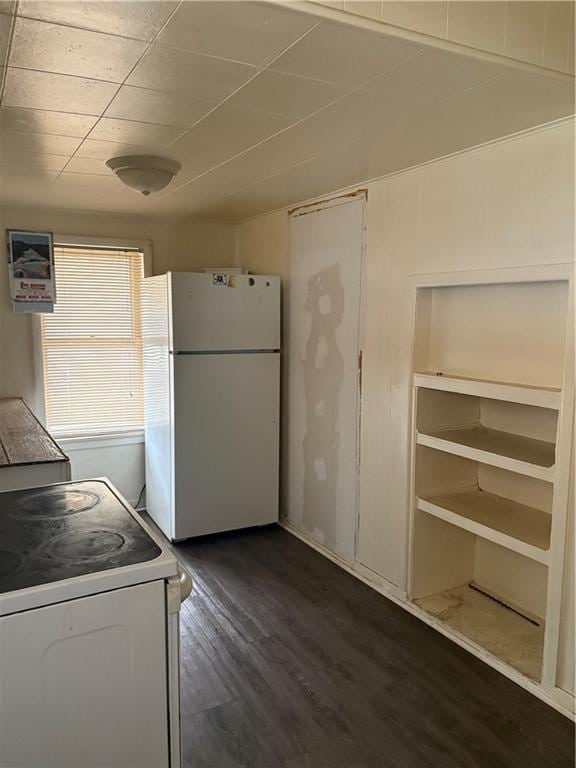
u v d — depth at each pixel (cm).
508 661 237
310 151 237
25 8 122
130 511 153
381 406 296
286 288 379
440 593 291
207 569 330
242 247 437
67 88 169
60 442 389
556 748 196
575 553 205
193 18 127
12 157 250
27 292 372
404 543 286
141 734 124
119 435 409
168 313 347
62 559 123
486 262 234
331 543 347
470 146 231
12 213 365
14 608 107
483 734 202
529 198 215
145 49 143
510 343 242
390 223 283
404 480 283
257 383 374
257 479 382
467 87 168
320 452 352
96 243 389
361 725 206
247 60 150
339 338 328
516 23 152
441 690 225
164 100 179
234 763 188
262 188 312
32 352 378
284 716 210
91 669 116
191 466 359
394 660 244
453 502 271
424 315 273
